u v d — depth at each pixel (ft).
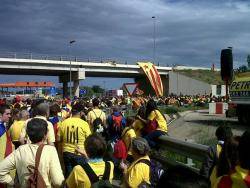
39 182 17.46
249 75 97.60
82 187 17.24
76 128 28.27
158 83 206.80
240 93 100.12
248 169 10.31
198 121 101.19
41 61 276.21
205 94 338.13
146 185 17.92
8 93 320.91
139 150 19.92
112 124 41.63
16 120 33.04
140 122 36.81
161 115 36.32
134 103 85.05
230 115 104.32
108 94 274.77
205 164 20.84
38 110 27.02
